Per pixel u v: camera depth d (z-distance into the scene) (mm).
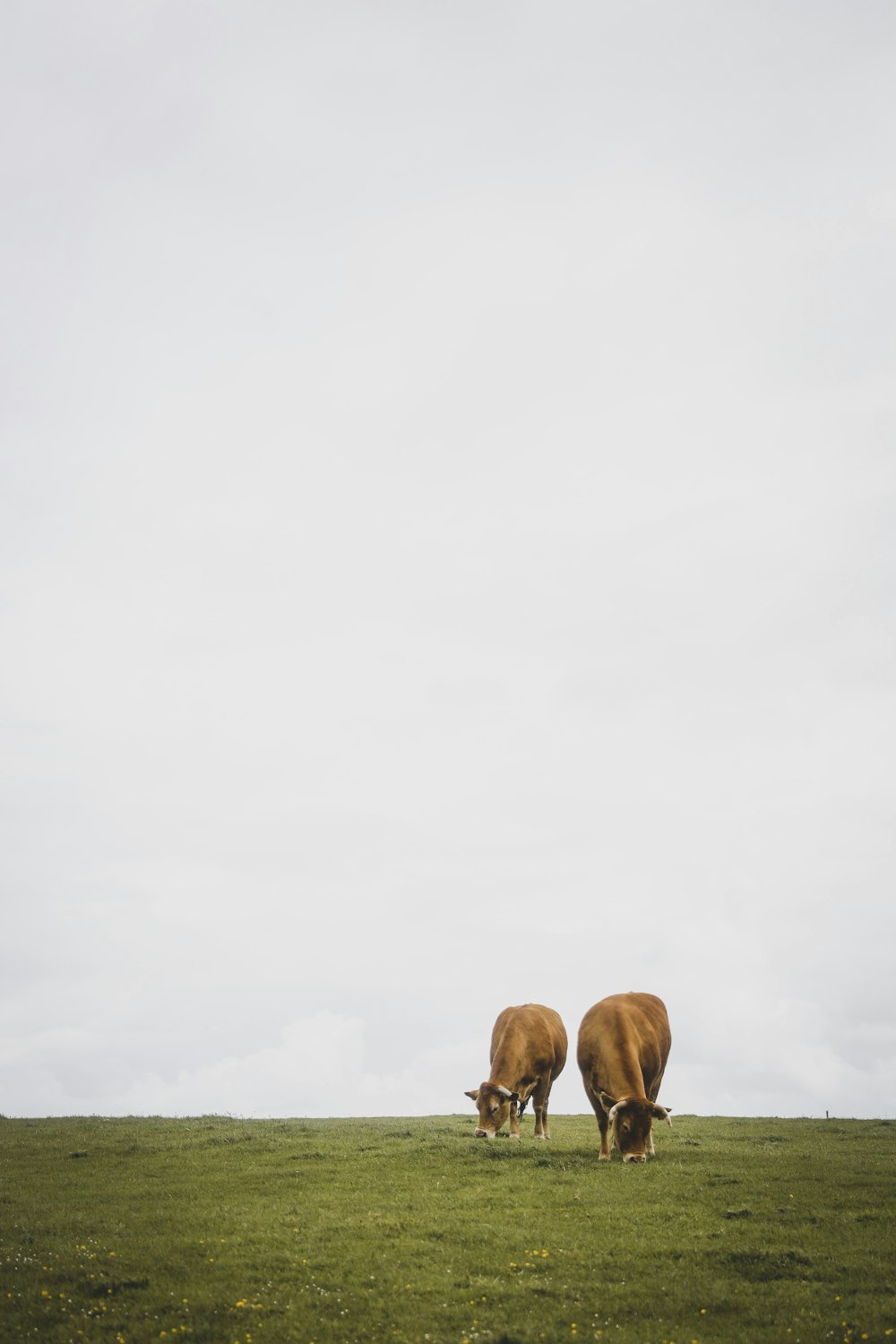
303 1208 18328
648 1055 23875
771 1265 14711
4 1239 16734
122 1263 15195
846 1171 21125
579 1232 16391
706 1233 16250
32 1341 12461
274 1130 29859
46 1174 22906
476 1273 14570
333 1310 13234
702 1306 13180
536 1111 27922
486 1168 21578
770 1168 21359
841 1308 13055
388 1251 15594
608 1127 22672
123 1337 12531
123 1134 29375
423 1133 28094
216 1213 18109
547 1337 12156
